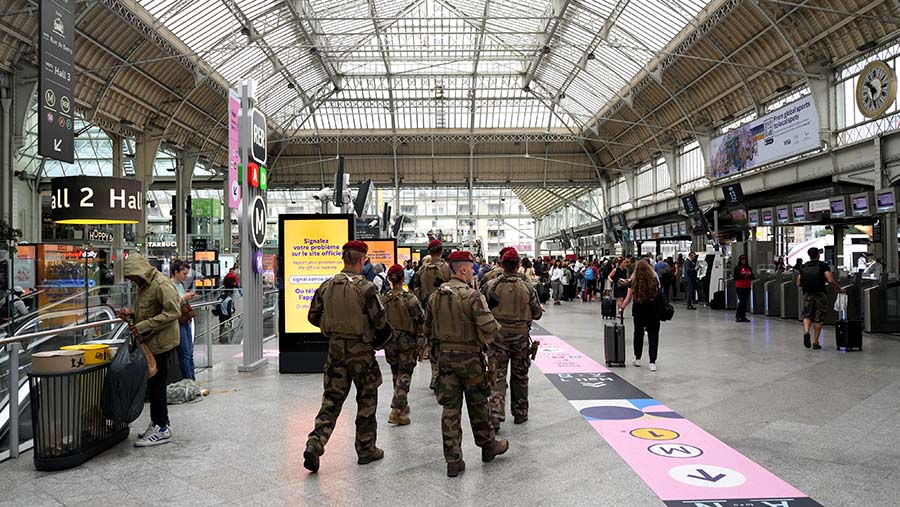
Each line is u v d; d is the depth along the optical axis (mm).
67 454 4594
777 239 27047
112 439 5094
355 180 42906
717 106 25500
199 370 8945
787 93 21312
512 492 4070
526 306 5789
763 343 11172
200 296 12906
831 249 23594
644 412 6215
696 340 11727
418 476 4391
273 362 9750
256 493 4074
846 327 10086
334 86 35688
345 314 4562
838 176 18812
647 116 30672
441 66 34312
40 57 9125
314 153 40906
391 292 6020
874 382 7484
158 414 5230
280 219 8727
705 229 25750
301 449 5031
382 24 28812
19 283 14430
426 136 39219
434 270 7539
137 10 19625
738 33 20844
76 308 8055
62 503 3936
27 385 5535
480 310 4406
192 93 26328
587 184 43844
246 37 25078
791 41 19141
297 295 8656
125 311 5016
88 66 20438
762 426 5617
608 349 8938
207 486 4207
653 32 23875
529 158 42125
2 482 4324
